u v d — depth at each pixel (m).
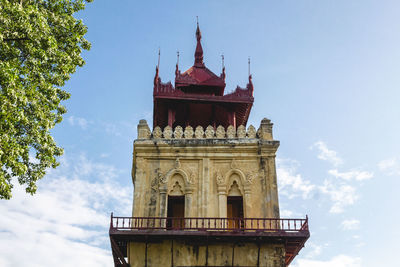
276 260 22.30
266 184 24.75
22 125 17.98
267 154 25.48
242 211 26.03
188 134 26.23
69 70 20.23
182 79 30.22
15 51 17.22
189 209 24.22
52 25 20.06
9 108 16.25
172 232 21.89
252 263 22.34
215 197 24.59
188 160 25.59
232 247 22.67
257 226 22.73
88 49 21.17
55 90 19.41
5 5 16.70
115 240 22.62
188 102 28.84
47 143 18.55
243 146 25.58
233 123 29.12
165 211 24.09
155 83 28.67
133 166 27.58
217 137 26.12
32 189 18.56
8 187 16.83
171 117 28.86
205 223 23.80
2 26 16.72
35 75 18.22
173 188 25.02
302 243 22.70
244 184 24.73
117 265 24.61
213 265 22.34
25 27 17.08
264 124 26.36
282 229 22.12
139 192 24.58
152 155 25.58
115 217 22.25
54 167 19.23
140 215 24.00
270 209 24.06
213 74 31.53
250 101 28.73
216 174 25.14
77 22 20.75
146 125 26.50
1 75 16.00
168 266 22.27
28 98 18.12
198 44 33.59
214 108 29.72
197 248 22.62
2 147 16.45
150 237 22.14
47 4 20.69
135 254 22.47
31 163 18.67
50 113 19.42
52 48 18.59
